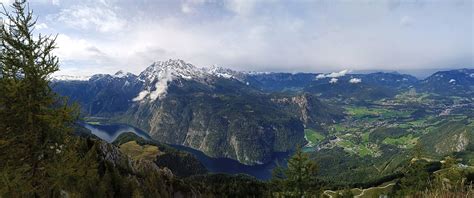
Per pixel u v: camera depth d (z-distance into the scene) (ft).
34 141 81.76
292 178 178.40
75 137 91.76
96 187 207.21
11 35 77.97
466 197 130.21
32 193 80.02
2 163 81.10
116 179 261.03
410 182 285.23
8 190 74.95
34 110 81.15
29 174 82.94
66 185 90.12
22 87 76.84
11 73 79.00
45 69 81.00
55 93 85.51
